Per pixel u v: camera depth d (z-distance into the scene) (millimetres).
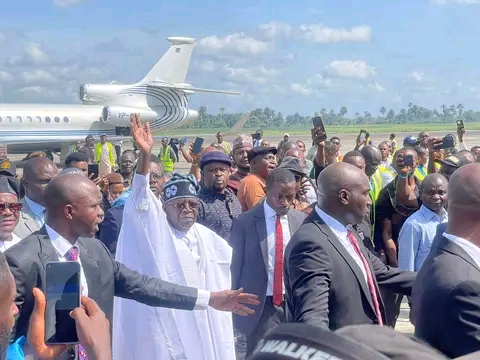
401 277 3580
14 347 2312
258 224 4656
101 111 31766
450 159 6844
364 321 3242
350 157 6691
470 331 2127
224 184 5516
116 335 3914
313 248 3191
